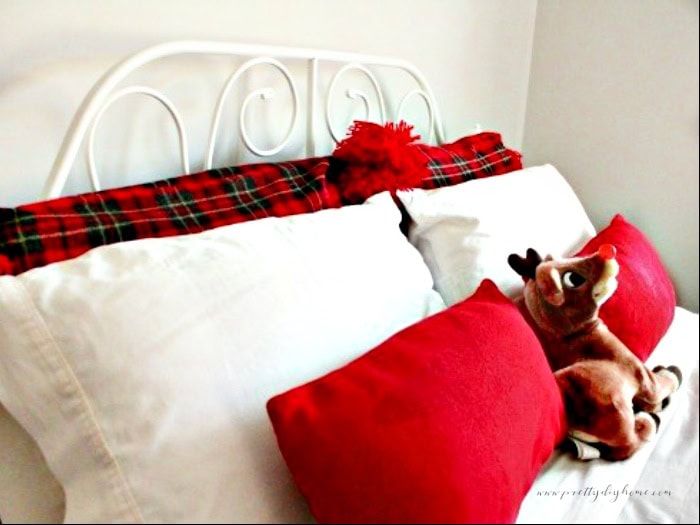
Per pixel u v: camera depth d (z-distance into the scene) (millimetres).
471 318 668
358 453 498
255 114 1058
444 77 1517
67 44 784
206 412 546
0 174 761
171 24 890
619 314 922
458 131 1646
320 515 509
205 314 596
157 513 509
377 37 1265
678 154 1638
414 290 829
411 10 1331
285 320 634
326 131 1206
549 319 832
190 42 858
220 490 521
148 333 564
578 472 734
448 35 1477
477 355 616
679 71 1580
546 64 1835
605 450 751
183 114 943
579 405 744
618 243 1076
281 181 942
